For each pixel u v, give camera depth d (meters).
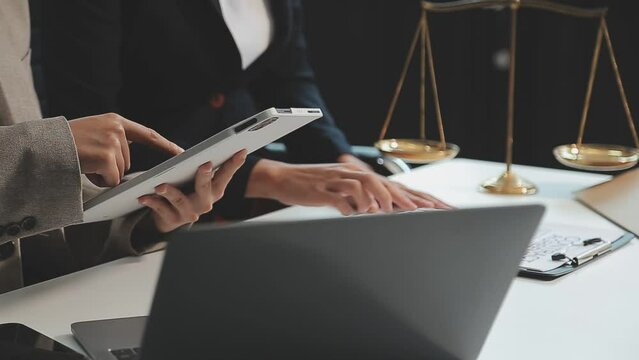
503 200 1.72
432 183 1.86
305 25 3.52
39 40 1.86
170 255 0.66
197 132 1.91
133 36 1.85
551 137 3.22
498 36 3.22
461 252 0.77
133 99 1.93
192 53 1.88
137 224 1.39
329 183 1.55
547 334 1.04
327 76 3.54
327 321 0.76
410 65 3.39
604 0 3.03
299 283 0.72
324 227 0.69
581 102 3.14
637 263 1.32
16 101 1.40
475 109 3.33
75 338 1.01
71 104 1.79
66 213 1.14
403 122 3.46
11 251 1.28
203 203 1.24
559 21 3.12
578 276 1.26
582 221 1.56
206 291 0.69
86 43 1.77
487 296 0.83
